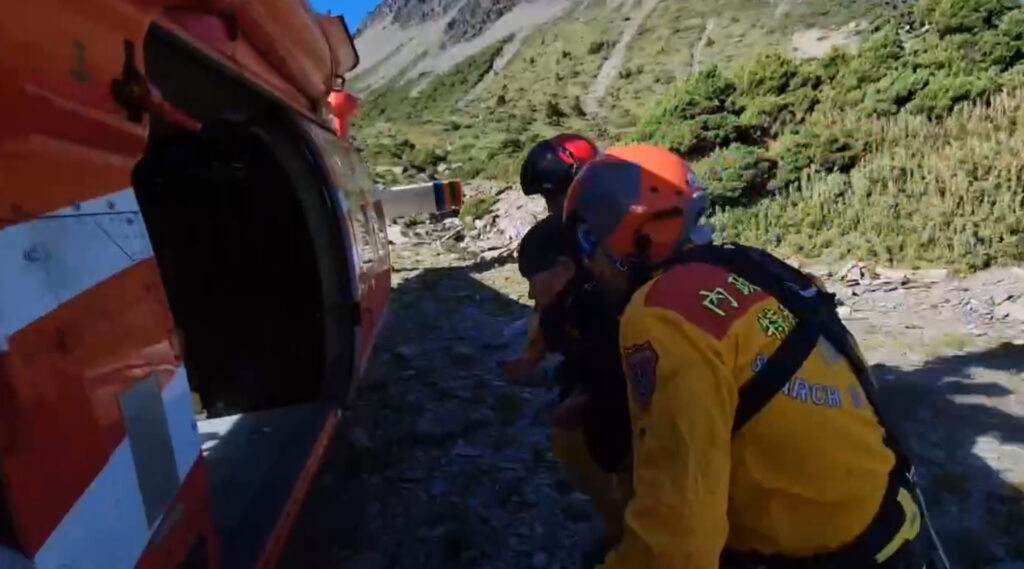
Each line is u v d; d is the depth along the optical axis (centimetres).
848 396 187
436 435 554
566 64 9525
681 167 210
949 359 686
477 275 1089
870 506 186
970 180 1076
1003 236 961
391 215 801
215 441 397
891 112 1333
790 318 183
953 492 466
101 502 168
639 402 174
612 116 4822
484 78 10250
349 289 440
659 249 204
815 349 184
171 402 213
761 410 176
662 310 175
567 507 462
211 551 235
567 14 12712
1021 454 511
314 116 471
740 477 181
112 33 199
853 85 1452
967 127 1219
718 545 165
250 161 437
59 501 153
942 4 1526
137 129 209
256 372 470
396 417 590
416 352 744
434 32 14900
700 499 163
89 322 173
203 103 343
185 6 260
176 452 212
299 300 463
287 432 404
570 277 285
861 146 1230
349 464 514
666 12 10856
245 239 459
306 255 458
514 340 781
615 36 10400
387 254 621
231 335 468
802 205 1149
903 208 1072
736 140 1384
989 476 484
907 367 669
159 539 196
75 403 162
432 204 800
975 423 557
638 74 8450
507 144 2164
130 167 210
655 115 1534
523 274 334
